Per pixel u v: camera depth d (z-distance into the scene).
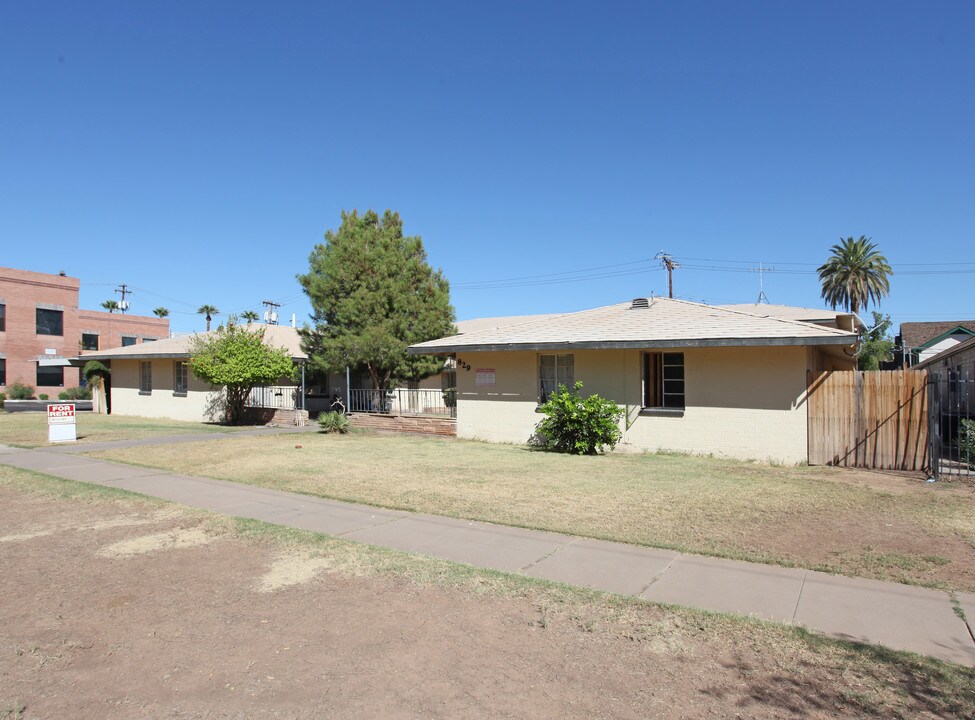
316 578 5.76
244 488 10.05
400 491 9.66
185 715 3.55
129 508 8.69
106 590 5.52
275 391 23.83
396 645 4.39
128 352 28.14
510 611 4.96
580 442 14.13
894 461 11.77
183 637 4.57
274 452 14.73
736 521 7.68
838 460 12.21
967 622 4.66
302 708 3.60
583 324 16.36
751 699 3.64
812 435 12.45
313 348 24.06
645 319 15.73
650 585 5.48
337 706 3.62
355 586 5.54
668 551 6.47
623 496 9.17
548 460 13.08
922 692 3.68
